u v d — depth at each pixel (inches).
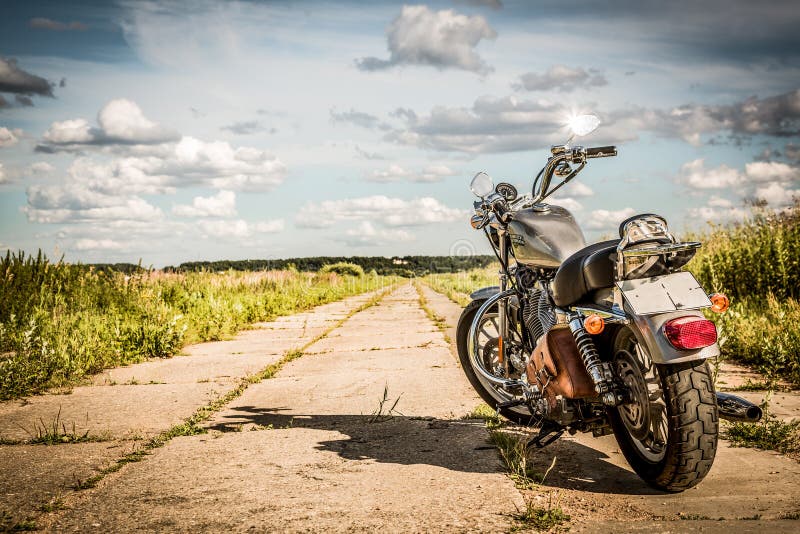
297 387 218.4
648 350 105.7
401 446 143.9
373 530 98.0
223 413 182.4
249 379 232.1
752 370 215.9
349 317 510.6
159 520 104.0
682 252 108.9
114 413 183.9
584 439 147.9
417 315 512.1
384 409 181.3
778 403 169.2
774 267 331.0
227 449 145.0
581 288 121.8
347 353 295.9
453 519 101.4
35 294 412.5
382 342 331.6
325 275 1072.8
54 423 172.1
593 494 112.3
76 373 242.5
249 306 503.2
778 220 368.5
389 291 1011.9
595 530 96.3
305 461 134.6
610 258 114.1
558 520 100.0
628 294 109.0
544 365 128.2
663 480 109.1
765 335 235.0
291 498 112.5
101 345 282.0
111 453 142.7
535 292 145.8
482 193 167.6
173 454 141.5
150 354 296.2
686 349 103.1
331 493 114.7
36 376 226.2
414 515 103.4
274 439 152.9
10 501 113.4
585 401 125.4
